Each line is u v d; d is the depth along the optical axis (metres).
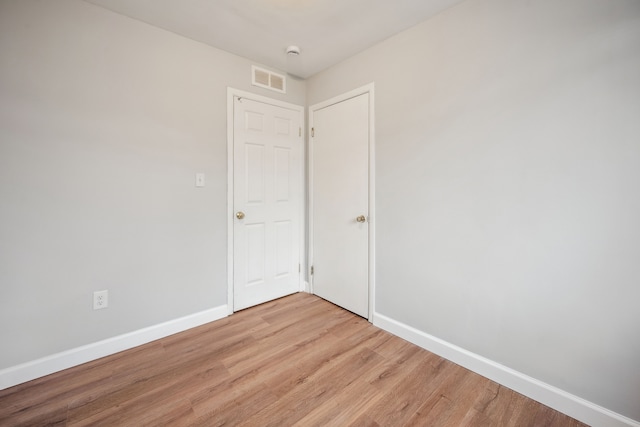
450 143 1.83
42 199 1.68
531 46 1.49
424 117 1.97
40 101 1.66
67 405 1.46
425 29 1.95
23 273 1.63
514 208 1.58
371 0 1.76
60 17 1.70
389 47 2.18
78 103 1.77
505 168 1.60
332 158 2.70
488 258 1.69
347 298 2.61
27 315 1.65
